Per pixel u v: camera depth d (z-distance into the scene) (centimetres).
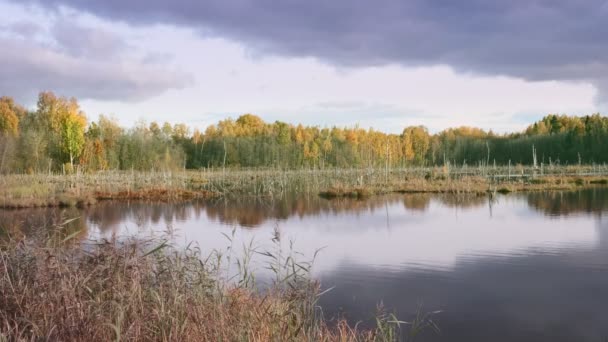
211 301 552
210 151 6209
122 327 470
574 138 7131
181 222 1898
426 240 1437
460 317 770
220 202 2708
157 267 605
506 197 2738
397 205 2428
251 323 507
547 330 715
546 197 2680
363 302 839
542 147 7212
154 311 477
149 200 2894
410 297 868
